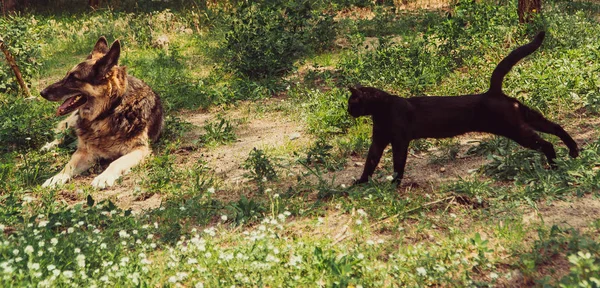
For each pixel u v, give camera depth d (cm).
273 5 1508
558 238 441
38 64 1239
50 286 393
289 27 1409
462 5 1304
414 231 491
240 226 518
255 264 420
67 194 667
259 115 956
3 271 387
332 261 416
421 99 566
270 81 1116
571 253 423
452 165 651
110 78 758
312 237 492
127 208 612
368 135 786
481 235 475
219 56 1373
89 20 1919
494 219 499
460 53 1127
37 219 571
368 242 443
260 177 648
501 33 1177
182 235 518
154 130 819
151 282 418
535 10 1237
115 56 750
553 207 507
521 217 489
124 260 422
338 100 904
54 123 888
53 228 534
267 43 1231
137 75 1238
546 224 479
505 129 558
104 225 542
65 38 1709
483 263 424
